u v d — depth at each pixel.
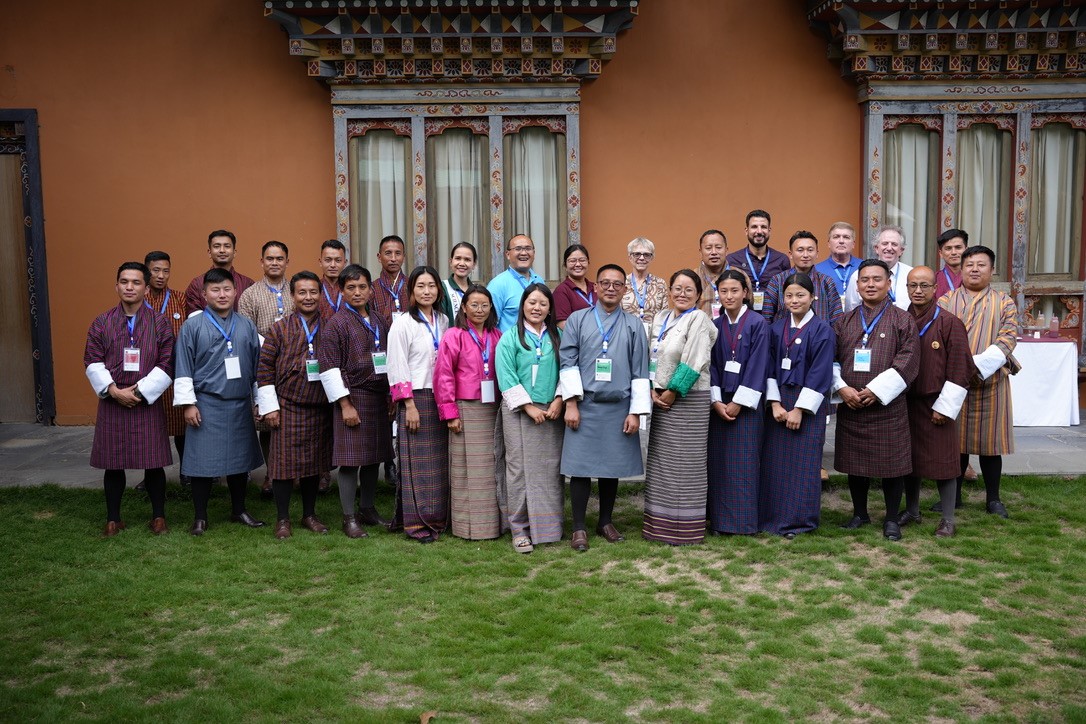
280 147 8.84
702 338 5.32
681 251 9.05
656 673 3.83
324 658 3.97
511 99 8.69
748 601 4.55
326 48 8.50
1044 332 8.91
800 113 8.98
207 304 5.73
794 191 9.04
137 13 8.71
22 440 8.38
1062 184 9.08
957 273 6.86
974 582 4.82
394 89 8.65
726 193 9.02
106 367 5.55
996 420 5.77
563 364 5.34
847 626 4.30
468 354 5.49
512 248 6.52
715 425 5.64
